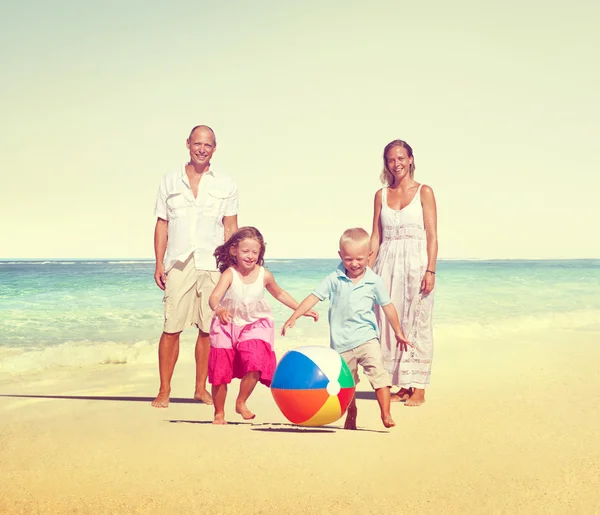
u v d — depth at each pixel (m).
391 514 2.92
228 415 5.49
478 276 35.53
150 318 15.13
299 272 43.78
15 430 4.67
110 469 3.58
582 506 3.01
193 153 6.37
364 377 7.83
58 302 18.80
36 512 2.98
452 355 9.05
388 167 6.46
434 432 4.48
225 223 6.59
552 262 78.81
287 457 3.79
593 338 11.19
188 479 3.40
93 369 8.62
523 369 7.65
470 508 2.99
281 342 10.80
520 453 3.87
